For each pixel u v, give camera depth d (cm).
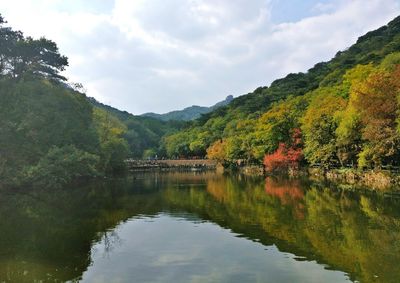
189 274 1764
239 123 13488
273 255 2023
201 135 16588
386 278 1648
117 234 2603
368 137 4922
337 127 6450
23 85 5050
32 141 4919
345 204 3600
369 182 5259
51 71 5853
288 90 18262
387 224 2700
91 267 1883
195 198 4456
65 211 3588
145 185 6319
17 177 4647
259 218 3058
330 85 12388
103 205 3956
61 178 5175
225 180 7256
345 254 2011
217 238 2425
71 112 5866
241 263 1905
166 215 3328
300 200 3984
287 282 1634
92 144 6625
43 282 1677
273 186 5588
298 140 7925
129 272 1808
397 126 4531
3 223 3009
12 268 1869
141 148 19275
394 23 17700
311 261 1909
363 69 8850
